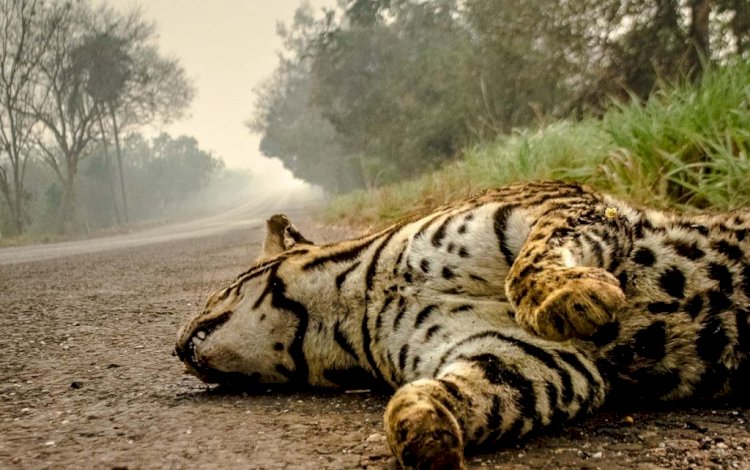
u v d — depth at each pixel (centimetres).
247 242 1478
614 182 588
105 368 355
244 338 297
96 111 4275
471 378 210
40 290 773
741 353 246
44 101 4044
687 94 640
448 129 2236
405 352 265
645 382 247
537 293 216
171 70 4600
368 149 3194
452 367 222
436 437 182
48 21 3859
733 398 252
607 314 199
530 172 754
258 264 318
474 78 1908
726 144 553
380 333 276
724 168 510
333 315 289
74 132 4266
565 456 203
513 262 266
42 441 235
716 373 246
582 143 755
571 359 230
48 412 274
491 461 200
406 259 276
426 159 2373
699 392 248
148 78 4469
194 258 1129
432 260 271
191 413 263
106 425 251
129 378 332
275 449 216
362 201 1898
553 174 702
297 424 243
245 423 246
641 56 1211
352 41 3138
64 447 227
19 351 409
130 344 418
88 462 211
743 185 495
